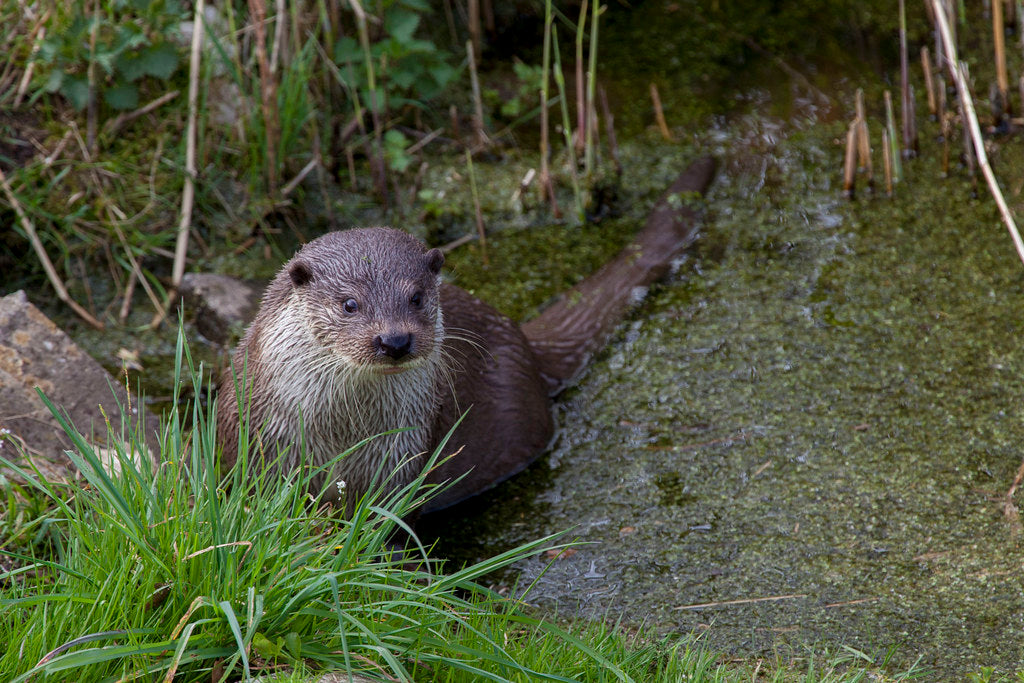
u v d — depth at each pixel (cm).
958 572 721
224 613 480
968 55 1298
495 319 884
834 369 938
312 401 698
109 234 1019
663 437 880
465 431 815
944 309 992
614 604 707
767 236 1098
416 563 740
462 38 1309
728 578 727
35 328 781
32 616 496
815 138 1212
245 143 1098
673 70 1299
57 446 721
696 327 997
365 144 1111
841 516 780
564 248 1098
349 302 674
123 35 1025
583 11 1119
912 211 1112
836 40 1333
